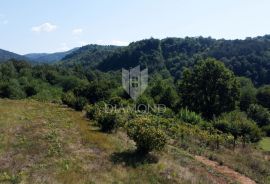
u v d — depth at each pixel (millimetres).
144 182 14664
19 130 22953
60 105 47156
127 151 19344
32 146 18641
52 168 15055
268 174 20594
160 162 17734
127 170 15930
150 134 18609
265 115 60719
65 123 27953
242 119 40500
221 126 36969
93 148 19438
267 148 37656
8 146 18406
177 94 67188
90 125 29000
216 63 58969
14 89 75875
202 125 39531
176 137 27578
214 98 58469
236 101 59375
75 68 131750
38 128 24156
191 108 59906
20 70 113062
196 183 15422
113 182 14172
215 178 17078
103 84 57062
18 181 13000
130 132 19391
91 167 15727
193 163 19406
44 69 118062
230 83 58219
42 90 84938
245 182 17672
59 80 106062
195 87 59938
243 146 30609
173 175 15906
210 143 27281
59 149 18328
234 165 20625
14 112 32938
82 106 41406
